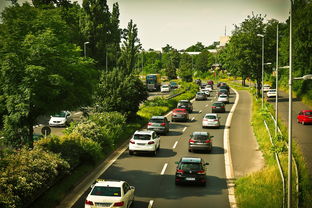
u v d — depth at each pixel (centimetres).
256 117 4028
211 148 2747
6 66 1788
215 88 9912
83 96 2147
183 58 15762
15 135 1983
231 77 14025
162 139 3250
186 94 7075
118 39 8950
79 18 7131
